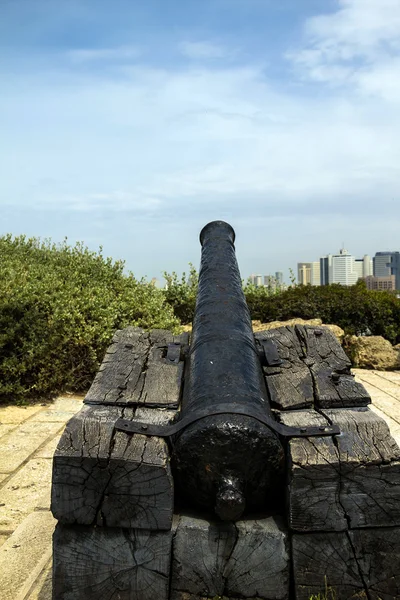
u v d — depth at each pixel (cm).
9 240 1033
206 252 461
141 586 249
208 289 384
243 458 247
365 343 937
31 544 340
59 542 250
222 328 323
